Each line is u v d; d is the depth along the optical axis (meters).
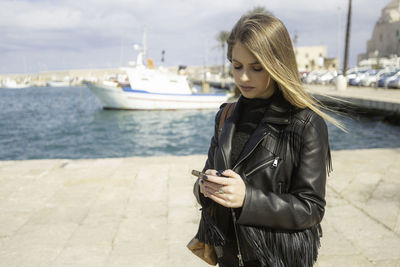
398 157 5.74
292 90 0.98
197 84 80.12
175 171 5.27
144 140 15.89
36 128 19.66
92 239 3.19
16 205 4.02
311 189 0.99
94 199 4.19
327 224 3.34
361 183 4.49
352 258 2.73
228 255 1.21
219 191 0.95
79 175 5.14
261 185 1.06
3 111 29.11
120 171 5.31
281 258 1.02
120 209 3.88
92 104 34.94
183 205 3.96
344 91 22.70
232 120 1.19
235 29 1.04
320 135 1.03
